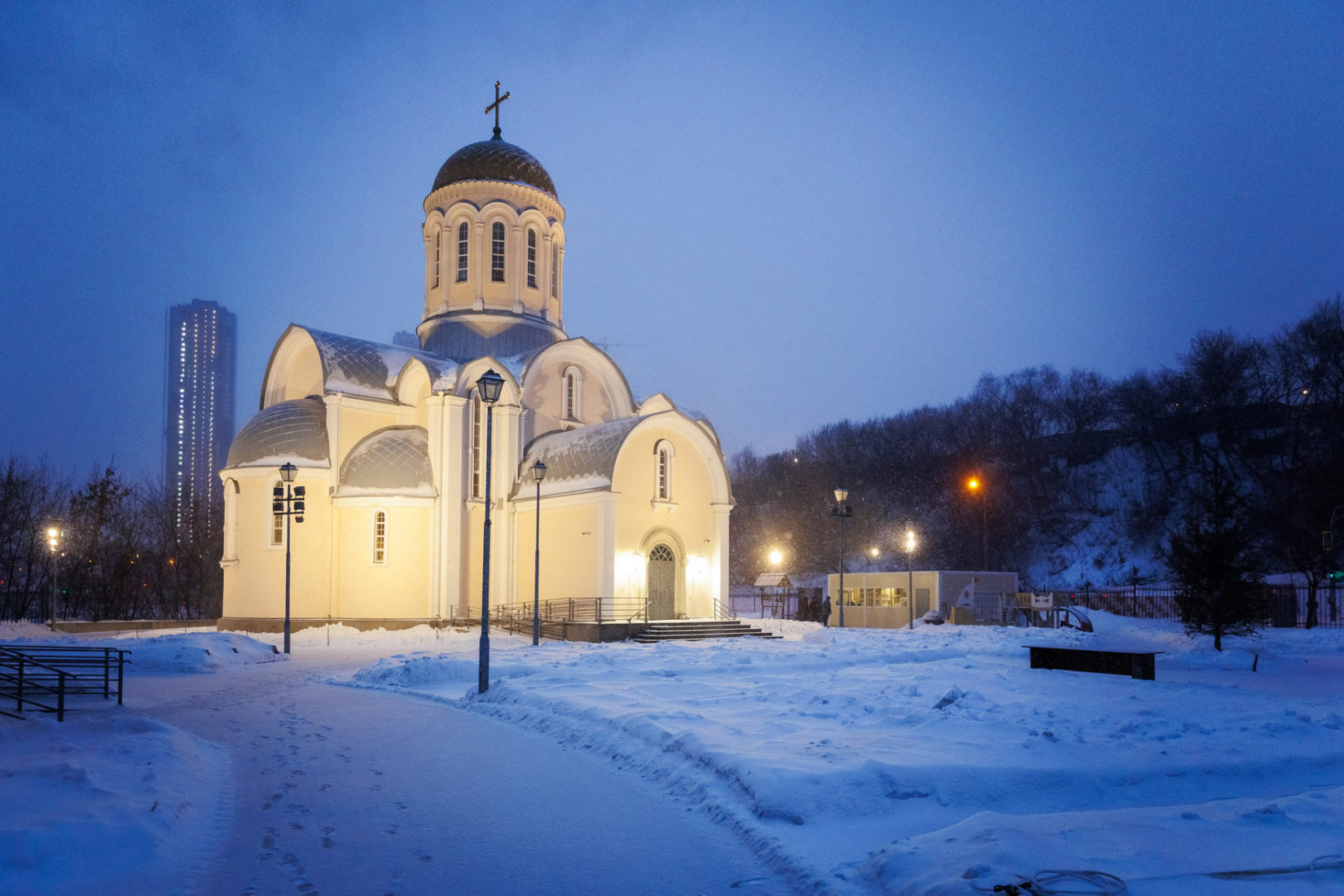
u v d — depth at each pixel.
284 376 42.69
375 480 36.91
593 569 34.53
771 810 8.57
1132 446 79.38
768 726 12.49
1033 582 72.56
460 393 38.53
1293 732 12.64
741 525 95.50
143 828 7.88
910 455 90.00
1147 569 68.88
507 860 7.65
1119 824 7.55
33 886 6.64
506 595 37.88
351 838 8.28
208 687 20.05
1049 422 85.75
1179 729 12.70
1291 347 66.88
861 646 28.98
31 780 9.03
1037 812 9.02
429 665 20.45
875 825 8.41
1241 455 67.62
